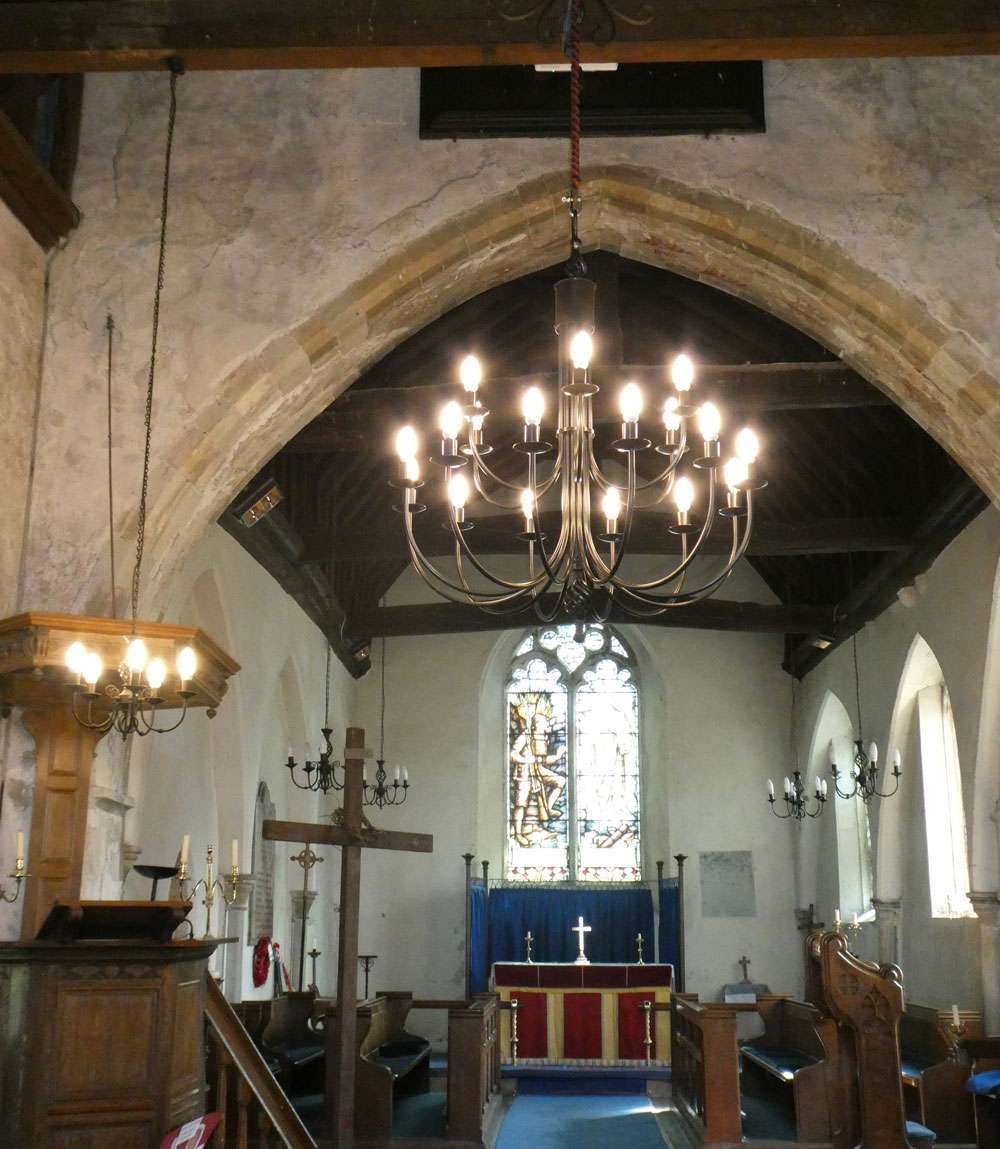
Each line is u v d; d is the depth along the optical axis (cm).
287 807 1520
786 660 1828
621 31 639
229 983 1247
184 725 1178
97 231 823
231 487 830
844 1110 651
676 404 549
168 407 797
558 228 847
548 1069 1384
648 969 1449
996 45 643
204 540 1111
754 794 1809
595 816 1852
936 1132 979
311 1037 1206
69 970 551
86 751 710
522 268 873
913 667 1380
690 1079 1093
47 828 694
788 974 1738
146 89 850
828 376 1027
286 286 814
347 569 1666
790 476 1441
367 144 837
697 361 1273
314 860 1338
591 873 1830
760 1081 1255
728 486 559
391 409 1089
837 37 637
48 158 831
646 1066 1397
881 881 1478
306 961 1573
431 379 1234
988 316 795
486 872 1764
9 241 768
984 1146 927
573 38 531
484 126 830
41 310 807
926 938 1389
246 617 1252
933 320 799
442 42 642
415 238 820
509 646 1916
